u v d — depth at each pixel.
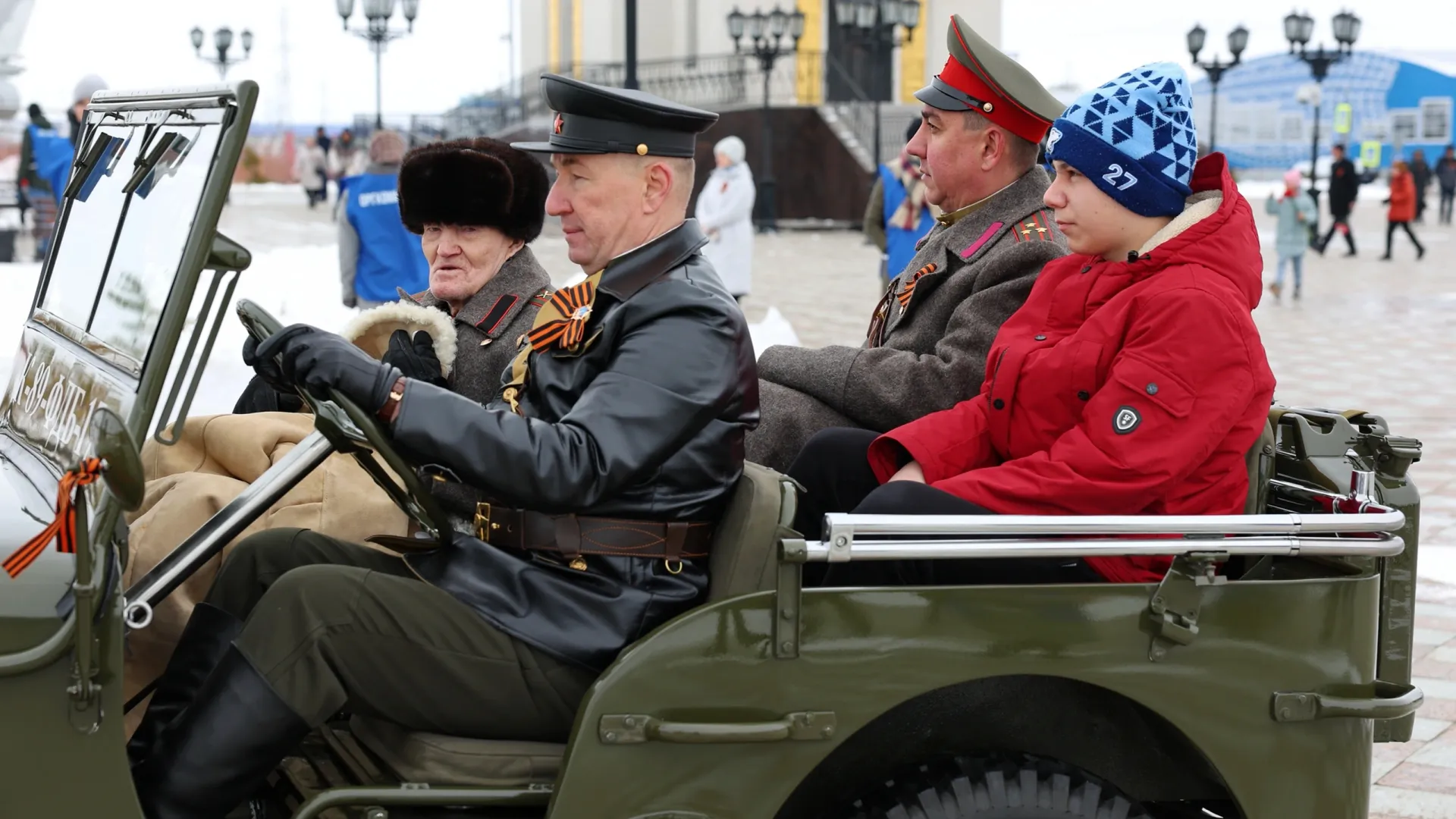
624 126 2.80
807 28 31.75
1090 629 2.65
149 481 3.35
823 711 2.58
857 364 3.71
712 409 2.70
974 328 3.61
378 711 2.69
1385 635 3.03
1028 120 3.73
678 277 2.79
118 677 2.32
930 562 2.89
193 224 2.43
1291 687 2.75
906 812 2.69
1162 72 3.04
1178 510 2.88
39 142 15.70
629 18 13.49
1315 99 29.34
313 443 2.74
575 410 2.68
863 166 29.33
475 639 2.67
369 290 8.75
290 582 2.62
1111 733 2.93
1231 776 2.74
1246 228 2.99
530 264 3.93
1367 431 3.13
